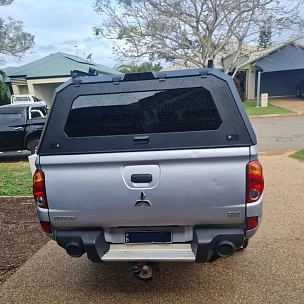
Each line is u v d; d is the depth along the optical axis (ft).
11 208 17.63
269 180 20.61
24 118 30.22
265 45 65.57
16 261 11.76
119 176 8.03
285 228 13.46
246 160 7.73
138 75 8.39
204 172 7.80
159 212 8.05
